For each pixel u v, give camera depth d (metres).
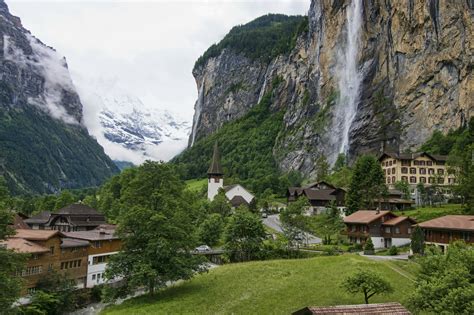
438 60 189.75
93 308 73.62
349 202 125.56
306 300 59.41
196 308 60.81
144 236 68.69
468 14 181.12
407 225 98.19
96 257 84.88
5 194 54.50
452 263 45.72
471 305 38.25
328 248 96.19
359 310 39.06
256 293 63.53
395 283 62.81
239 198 160.62
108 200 156.75
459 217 86.50
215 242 110.25
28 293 67.94
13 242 69.44
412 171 152.12
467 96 177.75
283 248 91.88
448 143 170.25
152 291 68.81
